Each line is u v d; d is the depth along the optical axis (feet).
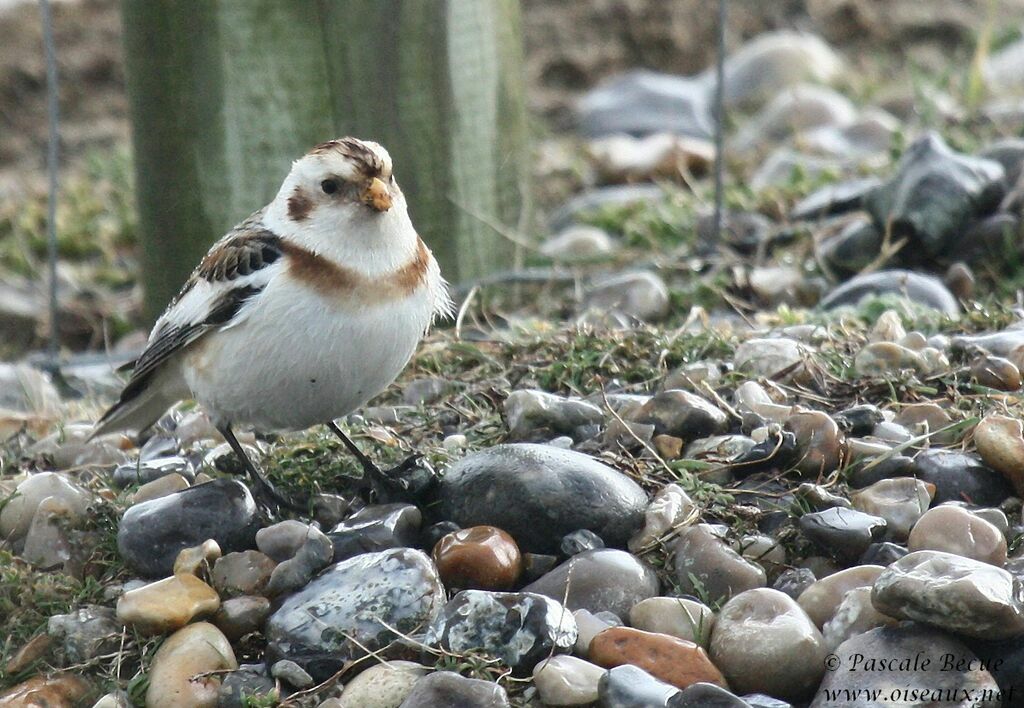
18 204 62.08
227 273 28.22
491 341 37.70
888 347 33.06
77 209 60.64
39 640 26.53
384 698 24.08
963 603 22.68
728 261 44.93
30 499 30.45
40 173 68.08
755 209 50.29
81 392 42.60
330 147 27.96
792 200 50.78
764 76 70.08
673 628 25.02
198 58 42.73
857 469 28.94
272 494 30.04
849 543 26.27
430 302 28.96
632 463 29.45
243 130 43.16
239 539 28.09
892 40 79.25
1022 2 81.66
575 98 75.51
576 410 31.37
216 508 28.19
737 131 65.82
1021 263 42.52
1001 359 32.14
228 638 26.53
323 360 27.94
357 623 25.39
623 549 27.40
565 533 27.17
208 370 29.12
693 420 30.55
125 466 32.19
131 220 59.06
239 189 43.55
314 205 27.68
